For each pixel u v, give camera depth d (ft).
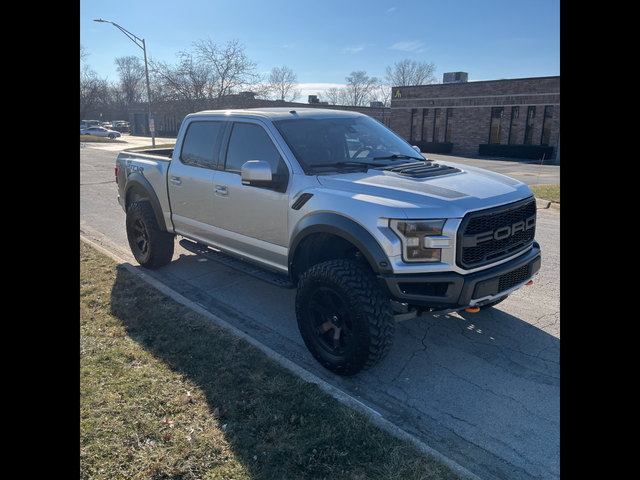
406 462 8.56
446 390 11.41
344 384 11.72
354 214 11.06
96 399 10.17
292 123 14.35
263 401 10.28
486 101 109.60
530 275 12.26
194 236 17.38
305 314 12.12
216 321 14.23
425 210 10.56
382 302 10.83
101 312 14.80
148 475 8.20
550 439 9.59
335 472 8.34
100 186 45.50
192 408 10.05
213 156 16.06
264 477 8.21
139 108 221.87
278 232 13.53
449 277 10.59
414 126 127.75
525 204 12.03
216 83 93.66
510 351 13.17
